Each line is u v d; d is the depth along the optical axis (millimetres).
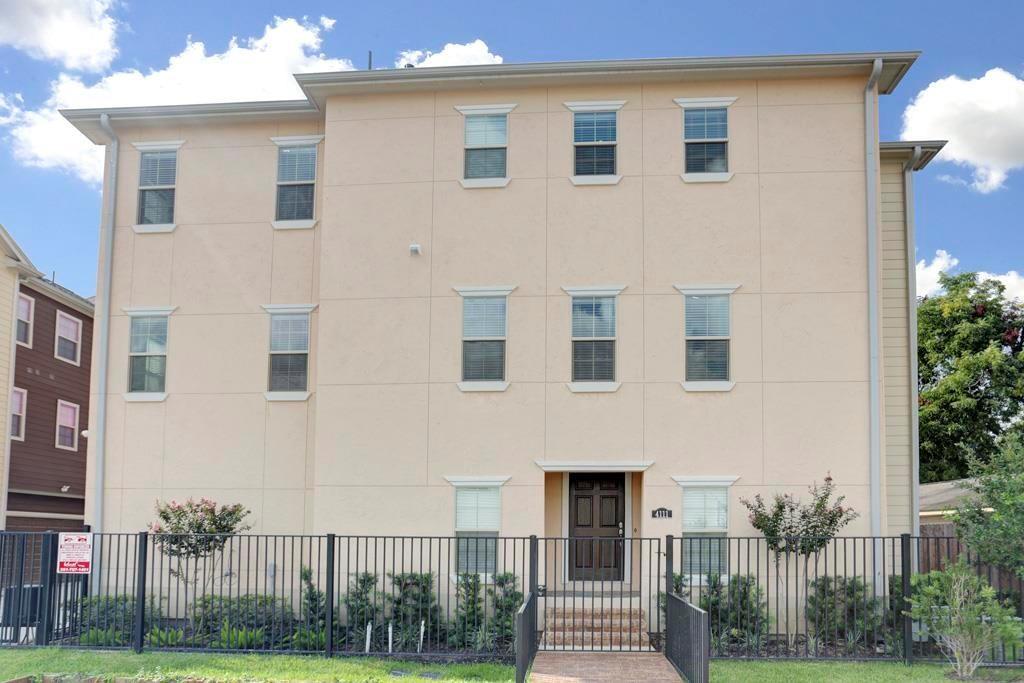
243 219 18266
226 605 15586
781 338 16188
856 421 15938
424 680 11727
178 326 18141
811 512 15398
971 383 31328
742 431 16062
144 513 17734
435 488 16391
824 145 16500
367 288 16953
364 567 16328
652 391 16266
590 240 16656
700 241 16500
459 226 16906
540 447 16312
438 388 16609
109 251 18375
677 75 16625
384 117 17281
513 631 14766
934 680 11859
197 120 18406
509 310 16625
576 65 16531
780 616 15461
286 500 17484
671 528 15953
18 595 14258
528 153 16922
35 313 27156
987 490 13383
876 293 16094
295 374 17812
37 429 27062
